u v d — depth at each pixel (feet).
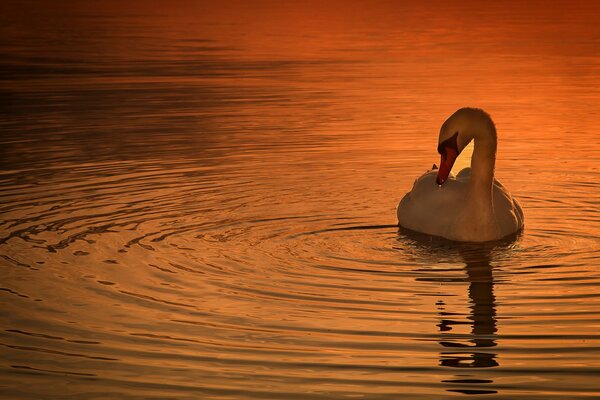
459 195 43.68
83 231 42.65
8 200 47.70
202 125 68.74
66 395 27.30
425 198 44.16
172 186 50.83
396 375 28.27
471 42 128.88
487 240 42.14
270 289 35.50
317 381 27.94
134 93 84.43
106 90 86.33
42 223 43.80
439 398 26.91
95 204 47.09
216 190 50.14
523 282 36.40
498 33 141.18
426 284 36.22
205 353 29.81
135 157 57.88
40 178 52.39
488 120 42.37
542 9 191.11
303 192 50.08
